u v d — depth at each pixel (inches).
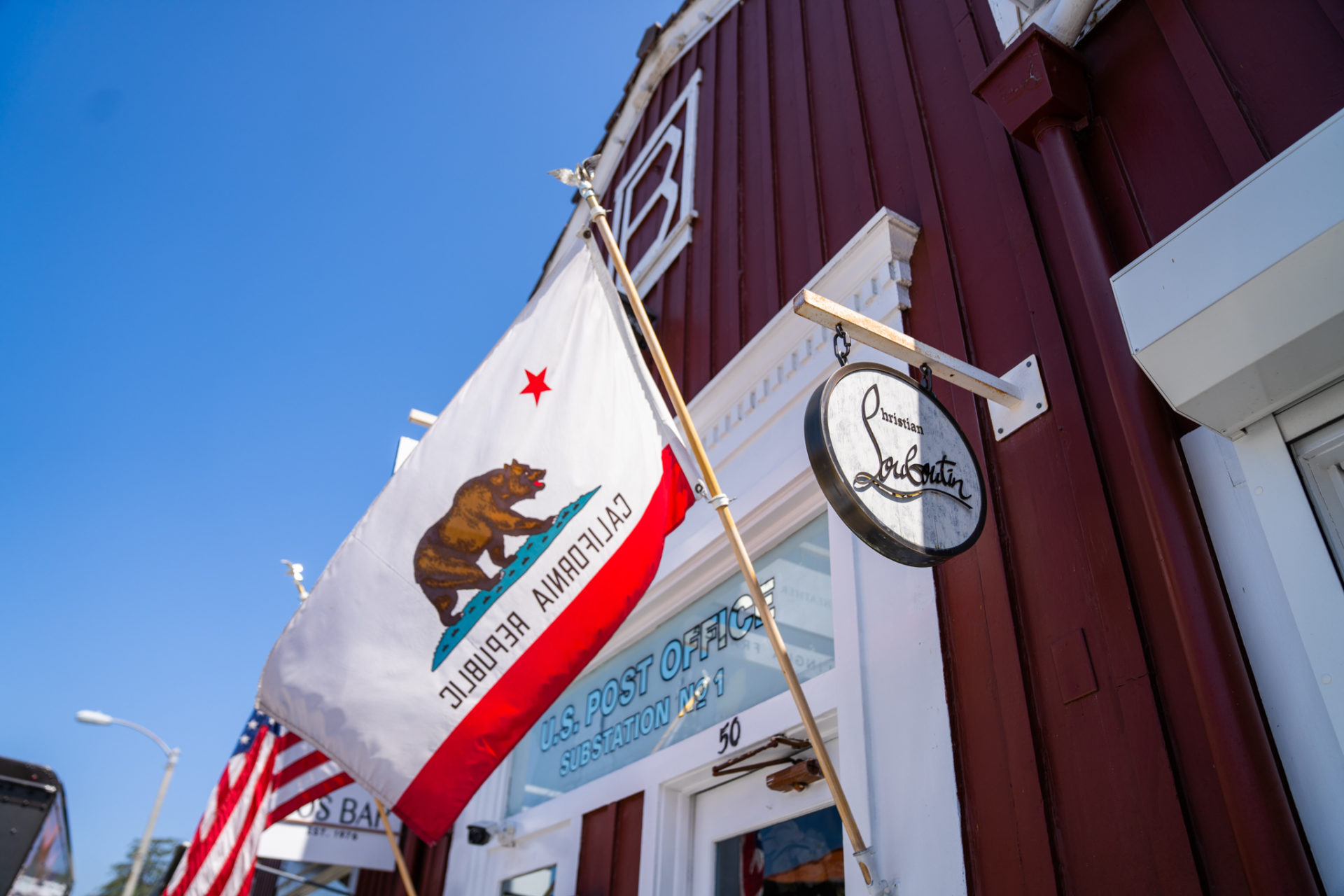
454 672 120.6
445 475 130.9
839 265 149.3
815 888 127.5
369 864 248.5
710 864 149.9
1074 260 105.7
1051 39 116.3
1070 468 103.1
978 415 118.3
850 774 116.0
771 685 146.5
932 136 150.9
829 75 191.0
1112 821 85.7
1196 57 105.6
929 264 138.3
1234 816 74.3
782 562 154.6
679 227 232.1
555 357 137.5
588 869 171.9
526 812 202.7
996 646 103.8
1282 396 78.9
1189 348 75.6
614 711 187.6
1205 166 101.0
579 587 124.1
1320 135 69.1
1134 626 90.5
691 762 152.1
